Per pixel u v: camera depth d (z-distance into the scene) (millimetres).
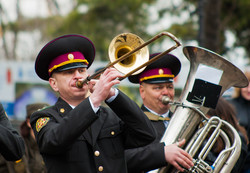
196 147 10758
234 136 11023
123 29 55656
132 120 9242
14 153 9656
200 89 10891
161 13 48281
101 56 55375
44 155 9070
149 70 12883
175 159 10336
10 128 9992
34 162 14211
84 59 9547
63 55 9406
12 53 65062
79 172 8859
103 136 9305
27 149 14352
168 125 10969
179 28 45125
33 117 9289
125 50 9641
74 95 9266
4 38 62625
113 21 55188
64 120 8500
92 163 9062
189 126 10820
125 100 9188
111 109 9977
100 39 54969
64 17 58250
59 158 8914
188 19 46719
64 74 9359
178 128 10781
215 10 22781
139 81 13188
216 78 10961
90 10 55000
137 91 25078
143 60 9570
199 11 23125
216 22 22797
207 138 11562
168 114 13094
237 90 17359
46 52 9461
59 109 9312
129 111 9195
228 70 10945
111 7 53938
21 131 14680
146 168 10570
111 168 9094
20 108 24281
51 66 9523
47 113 9195
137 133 9336
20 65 24469
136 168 10602
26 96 24328
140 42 9633
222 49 44875
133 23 53781
